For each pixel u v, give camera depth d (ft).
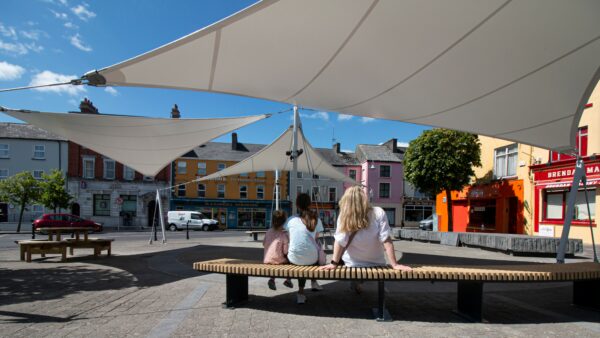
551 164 52.90
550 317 13.12
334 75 18.29
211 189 131.75
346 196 12.88
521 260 30.83
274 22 13.66
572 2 12.76
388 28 14.38
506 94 19.35
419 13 13.46
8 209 106.93
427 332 11.24
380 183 139.13
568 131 21.86
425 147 71.10
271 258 15.26
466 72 17.56
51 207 90.74
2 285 19.38
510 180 62.59
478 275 11.84
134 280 20.61
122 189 119.44
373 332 11.19
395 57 16.51
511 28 14.35
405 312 13.51
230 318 12.67
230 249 39.70
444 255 34.88
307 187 139.33
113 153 41.09
